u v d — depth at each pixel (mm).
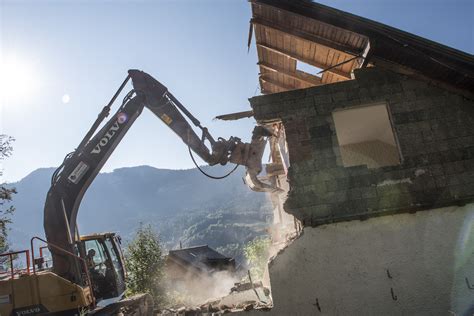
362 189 6602
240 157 8148
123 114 8305
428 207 6441
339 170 6727
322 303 6301
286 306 6359
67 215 7820
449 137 6711
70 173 7941
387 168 6656
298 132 6980
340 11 6738
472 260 6207
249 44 7949
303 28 7395
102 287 10094
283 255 6516
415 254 6316
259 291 8406
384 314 6184
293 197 6703
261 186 7988
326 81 9828
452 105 6840
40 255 8469
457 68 6512
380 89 7016
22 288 7059
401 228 6422
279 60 9359
